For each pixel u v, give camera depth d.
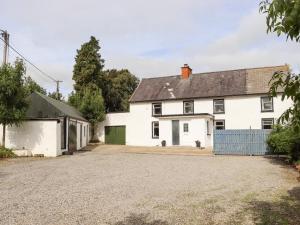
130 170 15.29
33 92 25.75
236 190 10.34
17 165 16.98
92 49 44.03
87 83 43.53
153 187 10.86
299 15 3.26
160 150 29.22
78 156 23.16
